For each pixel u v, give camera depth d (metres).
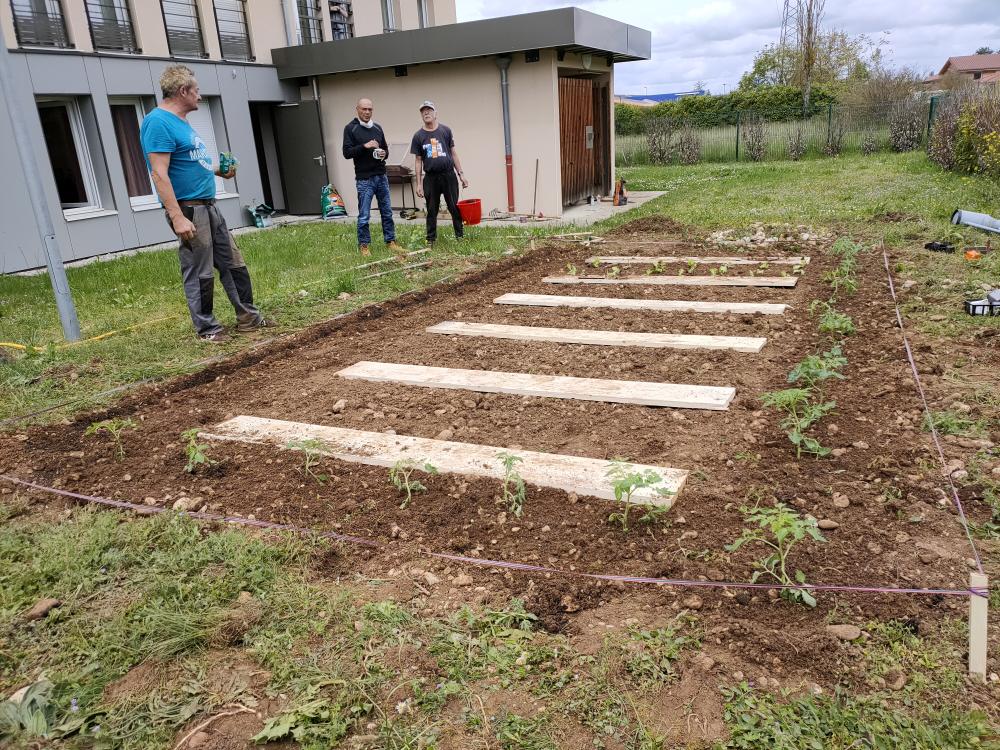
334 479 3.58
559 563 2.84
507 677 2.27
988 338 4.99
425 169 10.23
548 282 7.89
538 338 5.80
